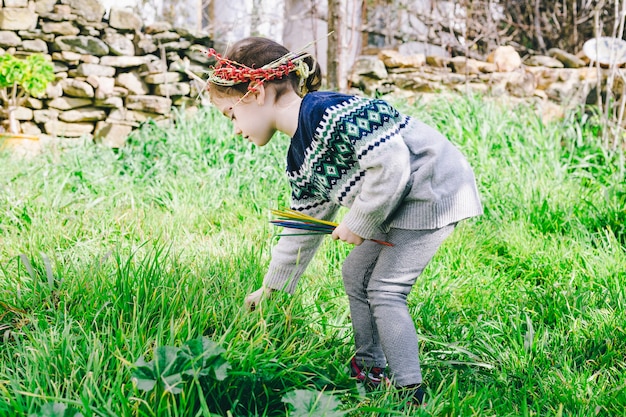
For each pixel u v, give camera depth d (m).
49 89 6.34
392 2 7.66
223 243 3.31
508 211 4.13
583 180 4.86
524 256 3.53
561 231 3.92
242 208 4.12
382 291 2.05
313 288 2.78
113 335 2.08
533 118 5.61
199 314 2.10
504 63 6.72
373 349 2.21
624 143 5.43
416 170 2.01
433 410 1.84
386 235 2.13
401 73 6.85
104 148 5.79
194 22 7.25
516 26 7.94
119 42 6.57
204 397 1.70
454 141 5.14
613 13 7.48
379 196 1.92
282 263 2.29
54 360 1.83
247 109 2.12
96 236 3.31
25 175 4.41
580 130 5.32
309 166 2.09
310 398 1.62
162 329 1.94
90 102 6.48
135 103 6.52
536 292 3.00
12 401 1.57
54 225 3.33
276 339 2.03
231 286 2.41
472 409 1.83
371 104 1.97
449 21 7.54
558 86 6.47
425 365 2.31
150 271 2.35
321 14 7.59
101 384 1.76
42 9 6.38
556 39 7.95
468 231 3.80
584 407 2.00
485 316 2.76
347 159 2.00
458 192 2.04
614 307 2.79
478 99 5.87
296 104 2.11
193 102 6.70
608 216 3.88
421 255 2.05
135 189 4.52
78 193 4.29
